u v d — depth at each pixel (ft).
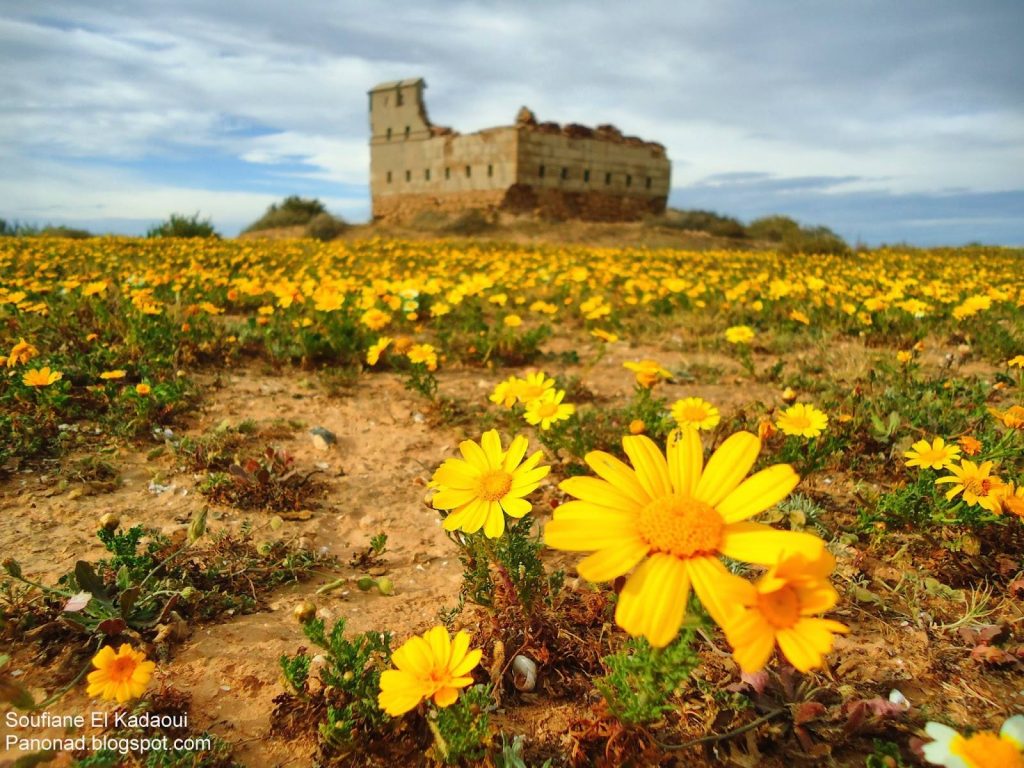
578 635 7.27
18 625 7.06
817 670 6.70
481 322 21.59
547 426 9.70
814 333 22.16
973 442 9.42
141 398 13.12
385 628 7.59
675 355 20.76
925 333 21.02
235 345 18.38
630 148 146.82
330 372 17.31
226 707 6.33
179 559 8.57
